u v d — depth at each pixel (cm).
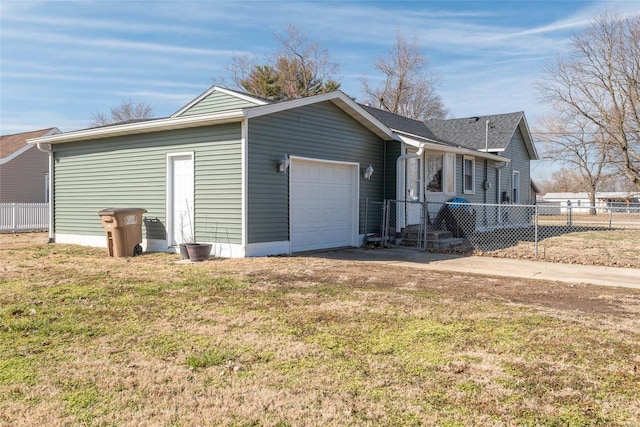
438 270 833
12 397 310
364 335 439
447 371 354
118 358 381
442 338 430
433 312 520
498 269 857
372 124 1230
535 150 2289
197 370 357
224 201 960
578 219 3094
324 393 318
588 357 382
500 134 1950
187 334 443
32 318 495
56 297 591
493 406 299
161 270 795
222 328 461
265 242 977
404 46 4112
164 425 276
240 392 319
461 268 864
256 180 950
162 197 1062
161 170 1065
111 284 671
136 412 290
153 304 557
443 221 1343
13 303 559
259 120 952
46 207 1967
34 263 893
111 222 998
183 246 932
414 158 1345
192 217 1016
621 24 2650
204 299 582
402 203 1310
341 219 1195
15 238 1531
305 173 1083
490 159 1825
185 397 311
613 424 278
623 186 4297
